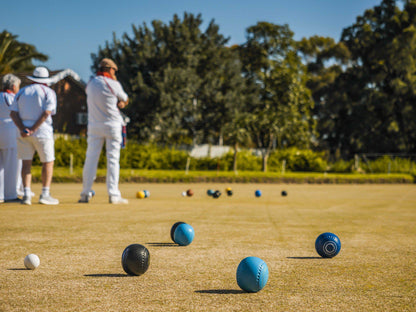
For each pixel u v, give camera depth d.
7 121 8.10
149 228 5.61
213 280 3.13
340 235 5.41
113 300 2.60
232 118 31.20
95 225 5.77
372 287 2.98
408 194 14.41
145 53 33.56
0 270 3.35
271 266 3.62
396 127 40.34
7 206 7.66
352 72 45.31
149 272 3.36
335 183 21.16
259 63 32.03
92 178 8.82
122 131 8.89
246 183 19.66
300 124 30.97
